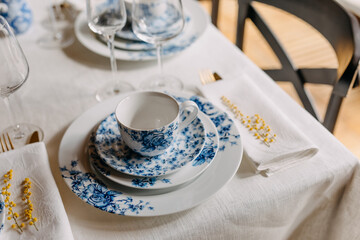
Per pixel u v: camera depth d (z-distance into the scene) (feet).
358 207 1.96
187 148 1.82
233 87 2.27
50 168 1.91
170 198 1.65
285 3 3.01
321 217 2.11
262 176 1.83
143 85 2.44
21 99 2.38
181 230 1.63
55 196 1.65
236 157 1.81
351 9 4.10
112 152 1.81
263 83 2.40
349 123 5.49
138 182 1.68
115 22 2.17
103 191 1.69
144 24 2.22
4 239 1.50
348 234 2.08
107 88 2.43
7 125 2.19
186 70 2.56
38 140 2.07
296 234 2.19
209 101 2.12
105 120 1.95
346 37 2.41
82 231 1.62
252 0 3.31
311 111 3.14
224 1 8.71
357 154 5.00
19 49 1.85
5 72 1.83
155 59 2.58
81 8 3.27
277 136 1.93
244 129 2.00
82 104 2.31
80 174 1.77
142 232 1.61
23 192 1.69
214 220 1.67
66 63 2.68
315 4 2.75
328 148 1.96
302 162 1.88
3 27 1.73
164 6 2.18
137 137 1.67
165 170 1.70
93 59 2.71
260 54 7.12
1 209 1.54
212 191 1.67
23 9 2.87
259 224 1.84
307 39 7.40
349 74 2.33
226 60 2.63
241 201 1.72
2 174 1.77
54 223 1.54
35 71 2.61
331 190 1.94
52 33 2.98
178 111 1.76
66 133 1.98
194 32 2.81
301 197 1.86
